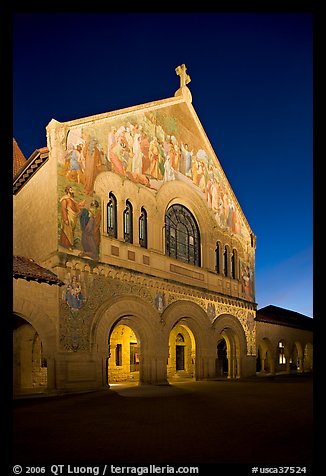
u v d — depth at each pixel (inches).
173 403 661.9
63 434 426.9
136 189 1032.8
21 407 626.2
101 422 494.0
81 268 854.5
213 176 1369.3
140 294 995.3
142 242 1045.8
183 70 1279.5
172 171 1176.2
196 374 1190.3
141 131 1081.4
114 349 1187.3
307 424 477.1
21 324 970.7
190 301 1167.6
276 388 919.0
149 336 1014.4
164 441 392.8
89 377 835.4
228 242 1409.9
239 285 1435.8
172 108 1214.3
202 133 1330.0
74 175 878.4
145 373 1007.6
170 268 1111.0
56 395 766.5
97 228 908.6
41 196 886.4
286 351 1702.8
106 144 968.9
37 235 882.8
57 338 789.2
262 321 1540.4
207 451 355.3
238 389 896.9
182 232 1211.2
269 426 464.4
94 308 871.7
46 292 794.8
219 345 1638.8
